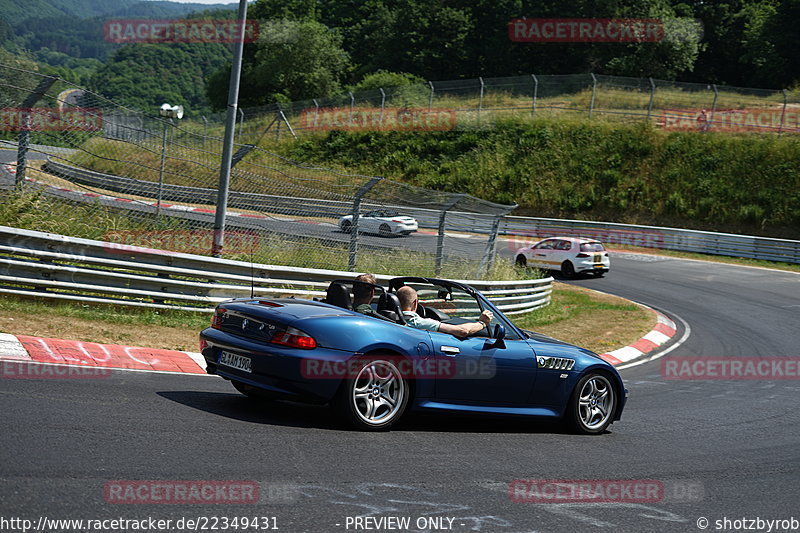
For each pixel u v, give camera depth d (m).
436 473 6.62
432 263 20.23
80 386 8.28
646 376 15.42
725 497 6.91
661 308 26.67
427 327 8.38
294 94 83.62
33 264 12.12
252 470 6.06
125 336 11.75
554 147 57.72
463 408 8.42
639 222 51.19
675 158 54.34
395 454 7.08
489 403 8.63
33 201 13.87
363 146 61.59
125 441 6.40
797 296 30.64
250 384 7.67
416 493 5.99
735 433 10.25
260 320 7.73
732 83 93.38
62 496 4.99
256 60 87.31
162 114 23.59
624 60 81.62
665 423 10.66
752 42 84.00
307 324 7.52
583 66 88.81
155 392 8.59
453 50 93.25
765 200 49.28
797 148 52.06
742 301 28.89
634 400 12.52
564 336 19.45
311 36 83.75
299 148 61.94
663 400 12.73
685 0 96.25
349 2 119.62
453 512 5.62
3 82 13.56
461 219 21.69
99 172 14.98
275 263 16.88
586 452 8.27
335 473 6.25
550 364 8.98
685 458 8.43
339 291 8.75
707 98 62.94
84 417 6.98
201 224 16.47
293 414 8.30
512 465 7.26
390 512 5.46
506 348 8.69
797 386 15.27
